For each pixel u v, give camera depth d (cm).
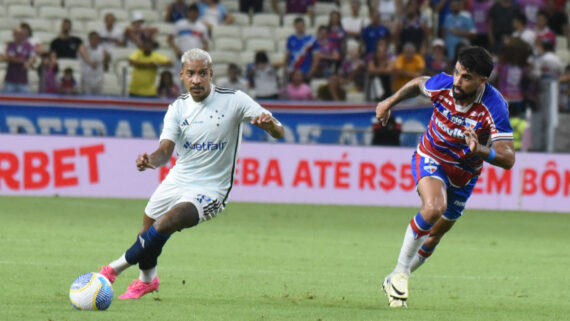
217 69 6519
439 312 2236
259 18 7025
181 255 3253
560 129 5859
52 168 5391
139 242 2161
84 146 5434
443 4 6825
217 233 4019
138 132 5544
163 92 5672
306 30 6862
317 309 2208
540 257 3641
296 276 2845
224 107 2209
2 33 6538
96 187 5459
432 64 6191
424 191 2262
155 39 6222
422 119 5703
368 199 5666
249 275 2827
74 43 6075
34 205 4875
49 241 3481
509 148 2188
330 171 5644
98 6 6956
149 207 2272
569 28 7462
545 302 2502
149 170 5538
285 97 5769
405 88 2361
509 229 4725
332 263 3206
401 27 6391
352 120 5675
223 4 7188
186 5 6794
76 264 2903
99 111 5491
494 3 6781
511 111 5834
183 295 2383
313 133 5653
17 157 5344
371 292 2572
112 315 1998
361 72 6119
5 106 5372
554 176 5769
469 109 2230
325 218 4875
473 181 2370
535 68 6469
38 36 6619
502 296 2595
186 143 2227
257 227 4338
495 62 6425
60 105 5438
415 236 2247
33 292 2322
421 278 2930
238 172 5575
